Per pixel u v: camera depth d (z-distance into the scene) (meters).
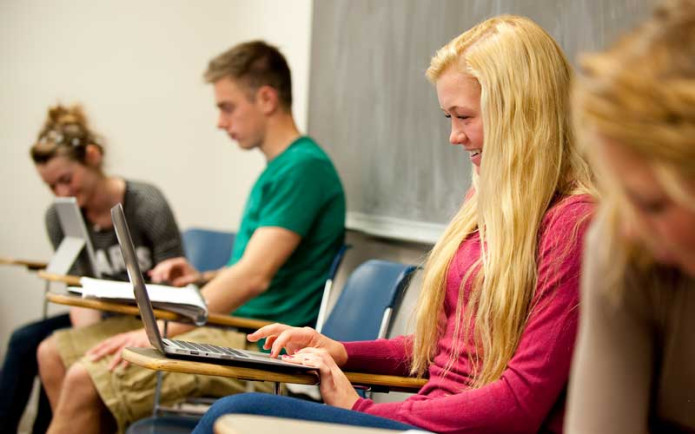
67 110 3.35
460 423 1.50
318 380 1.64
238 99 2.98
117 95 4.54
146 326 1.68
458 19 2.66
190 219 4.57
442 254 1.78
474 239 1.75
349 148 3.28
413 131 2.88
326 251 2.88
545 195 1.61
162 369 1.51
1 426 3.37
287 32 3.95
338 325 2.42
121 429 2.43
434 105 2.76
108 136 4.53
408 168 2.89
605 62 0.70
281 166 2.89
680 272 0.96
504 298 1.58
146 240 3.34
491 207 1.64
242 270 2.69
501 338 1.58
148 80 4.55
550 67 1.65
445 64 1.75
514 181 1.62
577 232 1.52
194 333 2.62
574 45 2.19
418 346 1.80
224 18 4.54
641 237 0.74
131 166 4.54
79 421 2.44
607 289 0.98
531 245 1.59
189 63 4.55
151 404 2.46
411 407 1.55
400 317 2.84
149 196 3.35
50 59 4.52
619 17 2.02
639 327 1.01
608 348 1.02
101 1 4.54
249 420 1.02
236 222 4.42
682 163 0.64
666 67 0.67
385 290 2.31
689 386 1.03
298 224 2.78
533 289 1.57
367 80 3.17
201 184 4.58
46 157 3.22
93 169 3.28
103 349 2.48
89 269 3.24
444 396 1.57
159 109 4.55
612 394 1.02
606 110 0.67
